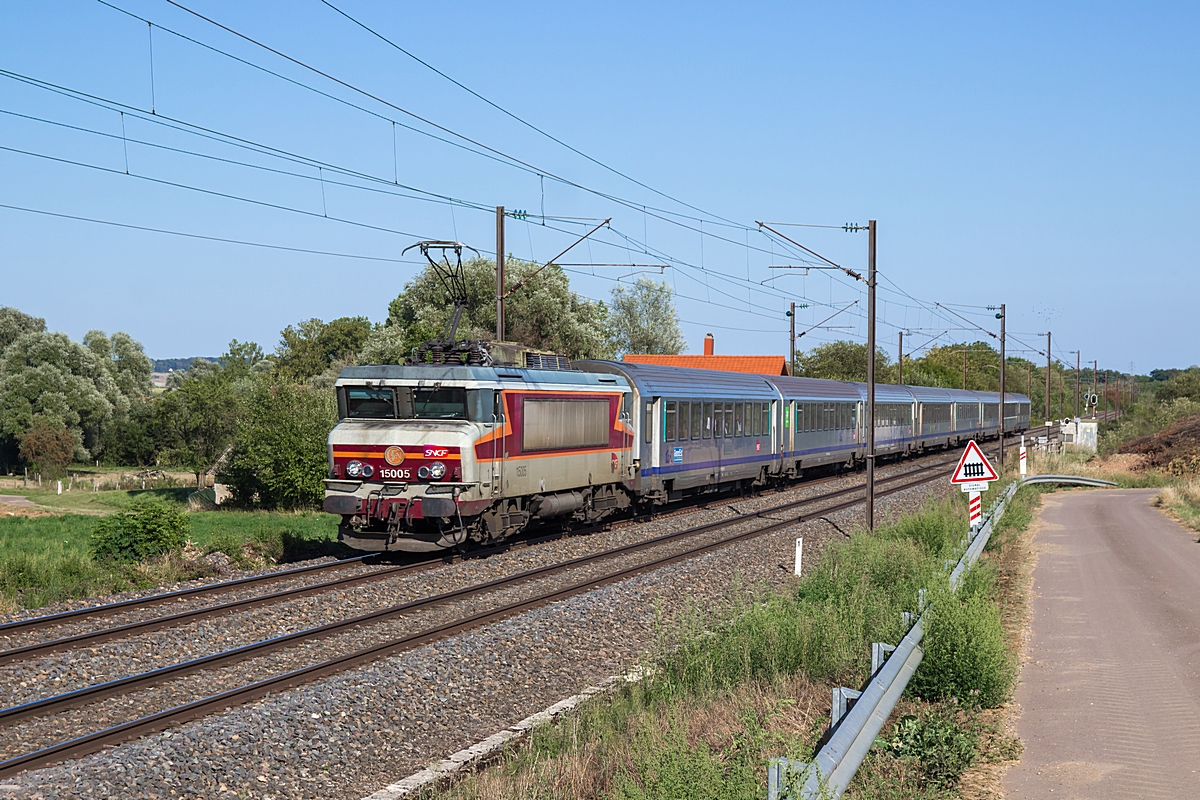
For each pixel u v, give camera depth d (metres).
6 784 7.81
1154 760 7.72
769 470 33.44
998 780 7.43
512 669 12.12
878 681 8.16
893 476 40.81
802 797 5.75
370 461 18.64
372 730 9.79
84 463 83.31
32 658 11.86
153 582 17.97
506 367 19.70
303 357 116.69
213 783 8.27
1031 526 26.11
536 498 20.70
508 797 7.68
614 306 91.50
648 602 15.98
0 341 86.00
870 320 24.20
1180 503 30.83
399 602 15.59
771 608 12.80
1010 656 10.36
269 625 13.85
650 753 7.66
